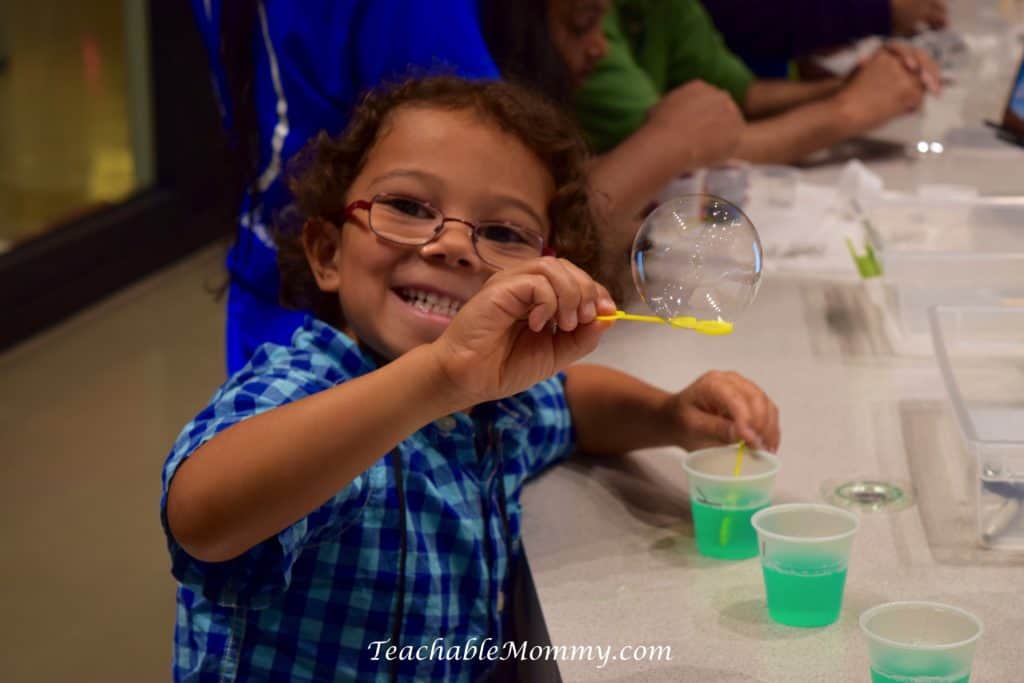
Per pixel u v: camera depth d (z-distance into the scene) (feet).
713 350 5.60
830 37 9.60
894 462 4.45
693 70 8.42
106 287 14.15
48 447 10.50
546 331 3.33
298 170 4.54
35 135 14.79
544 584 3.69
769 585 3.46
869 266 6.15
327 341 3.96
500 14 5.38
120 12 15.02
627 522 4.13
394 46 4.57
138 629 7.93
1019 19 10.46
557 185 4.18
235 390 3.70
